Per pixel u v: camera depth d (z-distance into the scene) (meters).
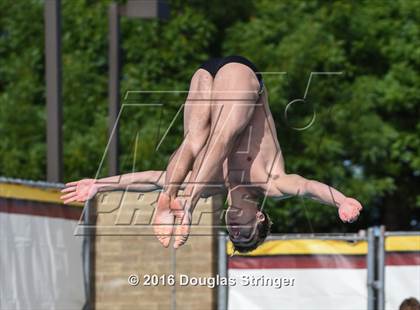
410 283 37.31
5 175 58.84
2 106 60.38
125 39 59.91
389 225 68.56
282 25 59.09
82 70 59.69
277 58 56.72
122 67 59.69
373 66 62.22
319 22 59.69
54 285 34.34
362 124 56.38
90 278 37.75
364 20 60.66
